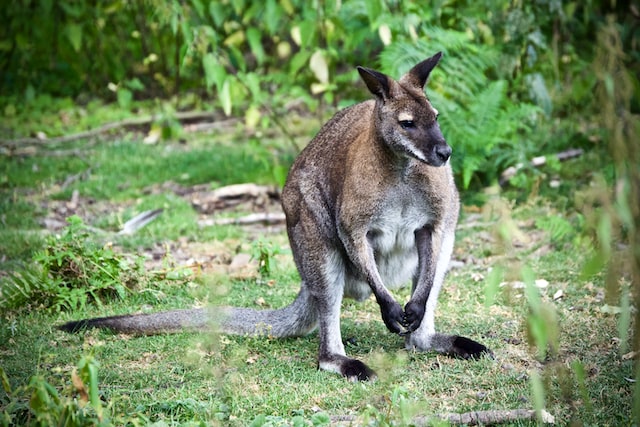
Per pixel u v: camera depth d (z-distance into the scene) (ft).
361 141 24.00
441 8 41.75
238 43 46.73
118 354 25.09
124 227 36.63
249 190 41.29
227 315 26.50
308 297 26.05
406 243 24.68
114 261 30.04
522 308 27.91
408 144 22.74
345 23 42.32
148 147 49.52
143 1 43.60
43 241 34.78
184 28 37.22
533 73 41.88
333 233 24.84
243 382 22.91
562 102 45.85
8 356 25.04
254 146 42.68
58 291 28.94
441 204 23.89
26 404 20.80
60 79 60.75
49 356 24.26
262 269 32.12
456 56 40.04
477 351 24.08
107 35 55.52
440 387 22.17
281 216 38.29
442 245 25.22
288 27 51.52
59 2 49.65
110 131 52.80
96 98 59.41
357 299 26.21
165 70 57.72
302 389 22.48
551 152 43.27
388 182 23.40
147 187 43.27
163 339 26.07
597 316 26.68
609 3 47.73
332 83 44.68
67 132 52.80
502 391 21.72
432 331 25.18
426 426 19.36
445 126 37.78
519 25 40.63
